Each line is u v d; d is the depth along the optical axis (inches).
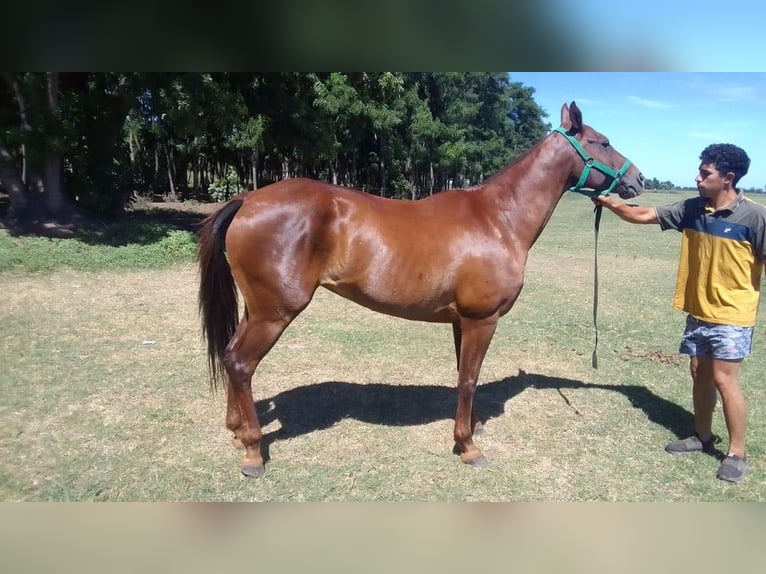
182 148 1015.0
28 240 395.9
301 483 129.0
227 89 557.0
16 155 568.1
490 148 1520.7
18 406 162.2
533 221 139.6
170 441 145.4
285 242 120.4
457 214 132.4
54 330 234.2
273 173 1240.8
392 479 132.1
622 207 145.3
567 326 272.5
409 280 126.7
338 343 234.1
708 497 129.0
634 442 154.8
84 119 513.0
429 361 215.9
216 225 126.0
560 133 140.8
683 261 143.4
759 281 132.7
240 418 137.6
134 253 391.2
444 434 155.8
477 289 129.1
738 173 127.7
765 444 153.1
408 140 1203.9
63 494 120.8
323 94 717.9
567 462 142.9
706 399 145.5
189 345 222.2
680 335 261.3
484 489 129.5
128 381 183.5
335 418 163.3
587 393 189.0
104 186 517.3
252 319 125.8
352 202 127.1
